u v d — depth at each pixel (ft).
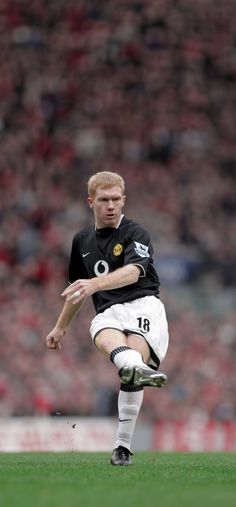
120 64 316.40
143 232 70.08
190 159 296.92
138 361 63.98
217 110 310.04
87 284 65.72
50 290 245.04
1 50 312.91
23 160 286.87
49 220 269.44
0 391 206.18
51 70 311.88
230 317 246.88
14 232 261.85
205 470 66.44
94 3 323.78
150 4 325.01
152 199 278.46
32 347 221.87
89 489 53.26
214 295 254.68
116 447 69.51
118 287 67.31
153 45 320.09
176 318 243.40
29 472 62.75
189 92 312.09
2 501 47.78
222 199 284.00
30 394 207.31
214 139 303.48
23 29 318.04
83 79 311.88
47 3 322.96
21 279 247.50
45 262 253.24
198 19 324.39
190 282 259.19
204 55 320.09
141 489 53.72
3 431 139.03
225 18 325.01
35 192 277.44
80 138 298.35
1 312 233.35
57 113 303.68
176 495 51.03
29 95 304.91
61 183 283.18
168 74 315.37
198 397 216.33
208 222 273.54
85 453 95.71
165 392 214.07
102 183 69.72
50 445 140.97
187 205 277.44
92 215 272.51
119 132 300.81
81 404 206.18
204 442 165.17
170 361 224.53
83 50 317.42
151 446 166.50
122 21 322.34
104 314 69.41
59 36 319.06
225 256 263.70
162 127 303.27
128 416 68.59
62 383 210.18
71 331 222.69
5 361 216.13
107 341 66.90
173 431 166.50
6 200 273.75
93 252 70.85
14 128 295.89
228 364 230.07
